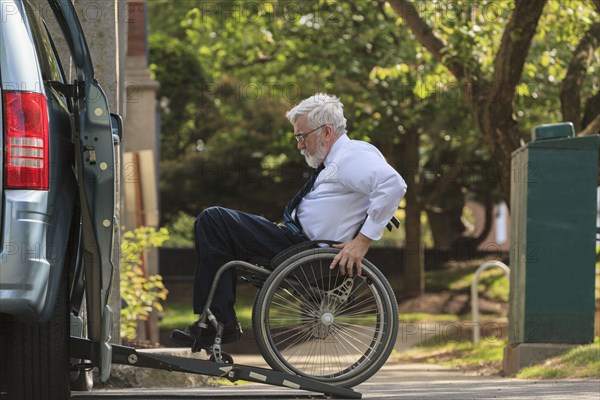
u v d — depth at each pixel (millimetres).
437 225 66688
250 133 60906
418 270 56812
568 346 20875
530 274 21047
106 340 10477
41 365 10398
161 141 64000
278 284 11742
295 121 12469
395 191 11898
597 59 33562
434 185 62469
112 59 16719
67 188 10336
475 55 31406
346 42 48375
